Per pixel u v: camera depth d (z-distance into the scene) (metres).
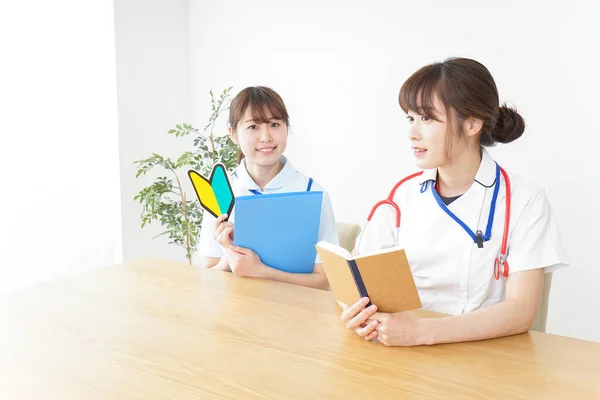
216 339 1.24
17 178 3.07
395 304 1.22
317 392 1.00
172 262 1.87
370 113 3.00
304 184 2.00
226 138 2.92
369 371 1.08
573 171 2.53
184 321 1.34
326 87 3.12
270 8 3.23
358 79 3.01
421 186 1.59
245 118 1.87
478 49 2.68
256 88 1.90
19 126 3.05
